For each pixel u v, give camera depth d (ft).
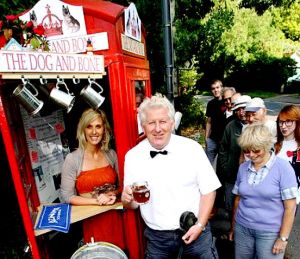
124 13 9.28
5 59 6.33
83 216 8.32
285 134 10.27
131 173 7.79
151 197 7.61
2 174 11.57
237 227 8.94
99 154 9.18
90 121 8.69
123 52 9.08
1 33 8.08
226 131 12.17
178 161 7.40
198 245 7.74
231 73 99.50
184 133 35.09
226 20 40.40
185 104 35.58
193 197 7.63
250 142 7.97
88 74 7.83
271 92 105.81
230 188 12.34
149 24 20.84
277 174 8.00
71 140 11.42
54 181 10.30
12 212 11.53
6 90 7.97
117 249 8.18
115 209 9.00
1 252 10.22
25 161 8.90
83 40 8.50
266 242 8.25
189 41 32.53
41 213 8.55
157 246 7.85
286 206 7.95
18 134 8.63
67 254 11.30
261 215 8.23
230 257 11.00
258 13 94.17
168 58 14.67
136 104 10.32
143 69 11.82
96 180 8.91
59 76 7.20
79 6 8.27
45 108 9.98
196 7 34.24
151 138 7.27
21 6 13.00
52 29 8.59
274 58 98.89
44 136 9.95
